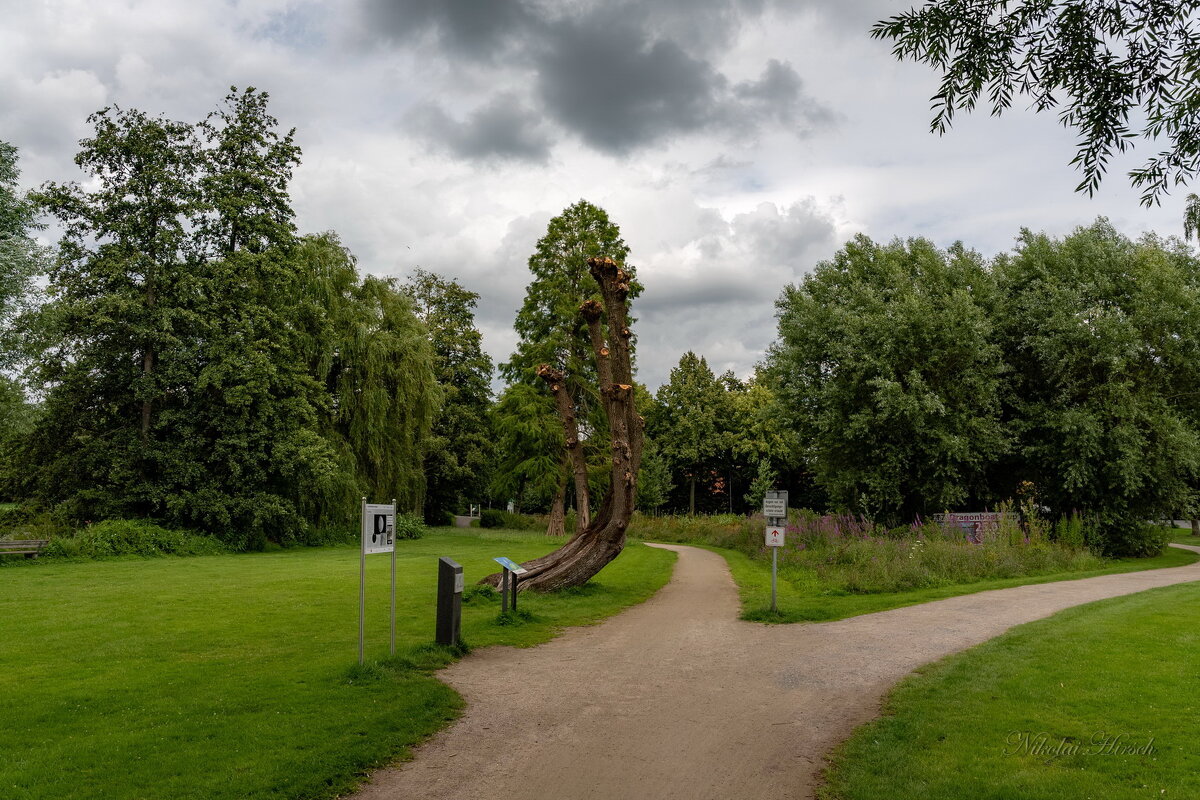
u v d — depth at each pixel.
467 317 58.56
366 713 7.47
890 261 32.38
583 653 11.05
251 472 31.20
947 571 19.73
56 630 12.19
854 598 16.78
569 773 6.14
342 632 12.04
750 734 7.16
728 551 34.06
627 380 17.52
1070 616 13.20
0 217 25.36
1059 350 28.45
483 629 12.67
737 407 62.84
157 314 29.09
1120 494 28.80
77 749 6.33
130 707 7.65
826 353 30.67
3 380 26.70
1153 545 30.20
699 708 8.05
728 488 69.38
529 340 42.25
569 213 41.41
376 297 40.00
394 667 9.28
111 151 30.45
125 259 29.14
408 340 39.44
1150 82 6.98
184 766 5.99
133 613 13.94
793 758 6.50
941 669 9.52
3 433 28.00
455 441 55.47
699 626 13.55
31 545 25.19
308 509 35.34
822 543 25.95
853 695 8.56
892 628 12.85
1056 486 29.80
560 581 17.17
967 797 5.45
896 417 27.41
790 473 66.38
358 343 36.84
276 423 31.23
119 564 24.59
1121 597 15.81
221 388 30.20
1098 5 6.78
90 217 29.77
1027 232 33.16
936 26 7.12
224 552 30.38
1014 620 13.27
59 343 28.16
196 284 29.86
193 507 30.23
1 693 8.18
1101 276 29.53
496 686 8.99
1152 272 29.19
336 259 37.31
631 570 23.42
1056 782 5.64
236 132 33.38
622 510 17.39
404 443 39.53
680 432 65.00
